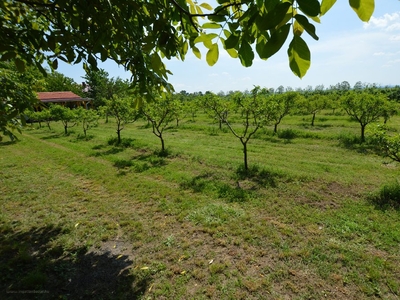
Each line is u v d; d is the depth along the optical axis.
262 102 6.75
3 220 4.24
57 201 5.06
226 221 4.06
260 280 2.78
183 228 3.93
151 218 4.30
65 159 8.75
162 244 3.51
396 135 5.00
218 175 6.56
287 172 6.43
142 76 1.61
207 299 2.54
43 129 18.19
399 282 2.70
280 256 3.16
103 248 3.46
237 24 0.93
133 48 1.56
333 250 3.25
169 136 13.91
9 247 3.38
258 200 4.89
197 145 11.00
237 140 12.01
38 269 2.98
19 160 8.59
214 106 7.29
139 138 13.23
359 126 14.55
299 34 0.61
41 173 7.04
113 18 1.29
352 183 5.70
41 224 4.11
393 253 3.17
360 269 2.90
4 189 5.73
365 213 4.24
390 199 4.75
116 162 8.16
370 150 8.87
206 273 2.91
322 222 3.99
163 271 2.96
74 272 2.96
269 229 3.80
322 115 21.22
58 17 1.28
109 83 39.34
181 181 6.09
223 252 3.30
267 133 13.02
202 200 4.95
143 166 7.46
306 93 35.09
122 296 2.59
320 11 0.59
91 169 7.37
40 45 1.35
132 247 3.47
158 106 9.02
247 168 6.89
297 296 2.55
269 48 0.63
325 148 9.61
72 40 1.47
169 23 1.31
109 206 4.80
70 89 41.09
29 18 1.93
